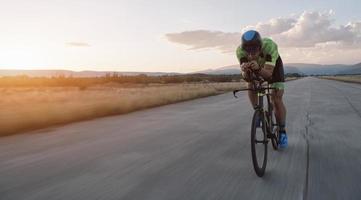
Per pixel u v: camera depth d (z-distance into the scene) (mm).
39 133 8312
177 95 21812
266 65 4602
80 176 4434
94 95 28484
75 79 69188
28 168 4887
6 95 32562
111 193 3740
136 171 4637
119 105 13648
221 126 9008
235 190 3791
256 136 4340
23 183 4168
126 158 5418
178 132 8047
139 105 15344
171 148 6172
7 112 11648
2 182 4227
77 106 13258
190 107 15375
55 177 4406
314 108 13031
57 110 11414
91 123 10172
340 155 5445
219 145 6430
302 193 3674
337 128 8242
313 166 4797
